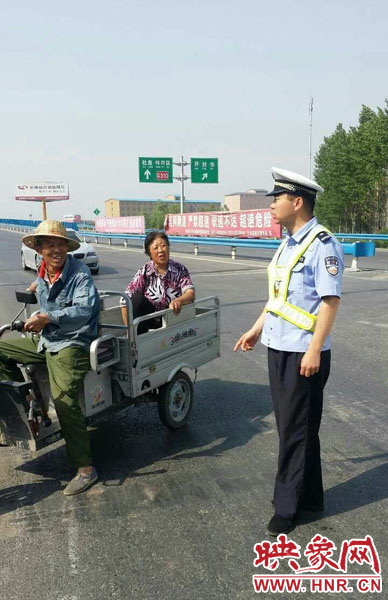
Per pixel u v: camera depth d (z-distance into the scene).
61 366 3.14
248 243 18.25
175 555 2.53
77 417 3.17
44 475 3.41
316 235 2.54
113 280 13.31
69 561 2.50
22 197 71.88
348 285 11.56
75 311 3.18
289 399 2.65
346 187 32.16
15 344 3.46
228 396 4.80
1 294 11.21
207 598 2.24
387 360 5.76
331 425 4.05
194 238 21.14
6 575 2.40
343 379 5.13
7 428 3.18
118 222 31.38
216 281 12.47
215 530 2.74
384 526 2.76
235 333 7.16
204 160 32.22
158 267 4.17
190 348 4.17
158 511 2.93
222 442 3.84
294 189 2.55
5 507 3.01
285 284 2.61
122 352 3.50
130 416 4.41
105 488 3.20
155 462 3.54
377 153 30.39
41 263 3.43
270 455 3.60
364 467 3.39
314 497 2.84
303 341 2.58
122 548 2.59
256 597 2.25
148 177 32.84
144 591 2.29
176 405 4.05
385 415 4.23
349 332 7.10
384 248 25.75
